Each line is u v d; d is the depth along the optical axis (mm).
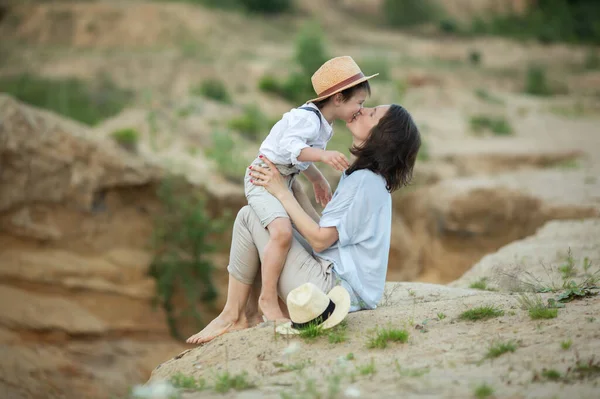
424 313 4445
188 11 37250
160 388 3332
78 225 14039
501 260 7414
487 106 32312
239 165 17188
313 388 3428
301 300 4125
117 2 37250
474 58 43938
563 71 44969
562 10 54188
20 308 13016
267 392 3490
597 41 52281
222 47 34781
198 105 22172
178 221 14664
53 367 12352
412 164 4574
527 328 3967
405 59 39125
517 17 53938
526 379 3295
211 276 15039
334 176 16031
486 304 4520
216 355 4215
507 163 22656
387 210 4605
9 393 10945
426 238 18250
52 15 35312
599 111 35062
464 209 17328
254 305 4980
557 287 5715
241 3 43250
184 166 15945
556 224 9367
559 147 24484
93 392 12227
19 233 13508
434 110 30281
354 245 4555
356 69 4574
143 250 14523
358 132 4574
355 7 49250
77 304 13625
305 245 4852
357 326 4285
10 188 13438
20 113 13773
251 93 27547
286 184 4773
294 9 44781
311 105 4578
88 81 26938
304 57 28000
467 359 3635
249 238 4707
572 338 3707
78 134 14289
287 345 4121
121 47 34219
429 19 50031
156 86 28125
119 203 14547
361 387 3398
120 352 13469
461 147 23656
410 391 3293
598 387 3131
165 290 14328
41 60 30000
